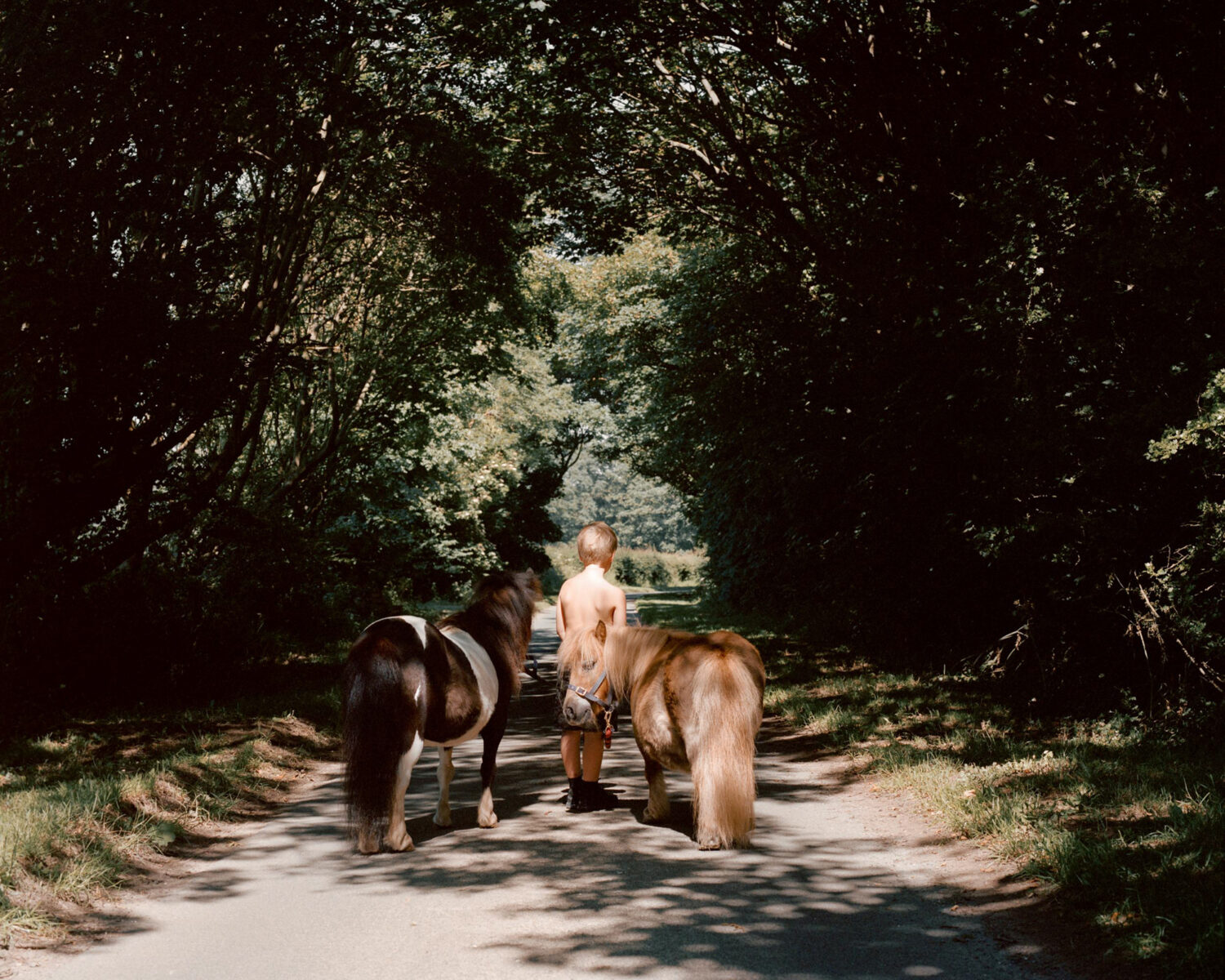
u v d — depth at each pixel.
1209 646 8.28
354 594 24.42
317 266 19.28
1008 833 6.11
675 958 4.57
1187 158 8.20
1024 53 9.01
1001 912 5.07
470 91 15.96
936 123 11.26
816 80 13.93
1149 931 4.47
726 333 17.25
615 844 6.51
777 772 8.90
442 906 5.36
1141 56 7.95
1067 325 8.91
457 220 16.84
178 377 11.45
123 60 10.69
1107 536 8.89
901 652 14.47
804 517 16.61
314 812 7.82
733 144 15.81
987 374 10.00
